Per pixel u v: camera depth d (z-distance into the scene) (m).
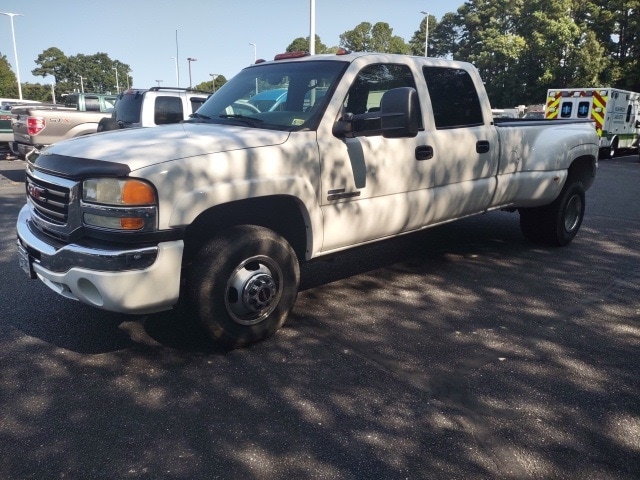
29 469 2.57
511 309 4.53
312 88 4.14
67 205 3.31
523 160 5.65
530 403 3.13
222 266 3.50
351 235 4.16
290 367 3.53
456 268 5.63
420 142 4.51
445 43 70.50
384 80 4.39
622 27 39.00
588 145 6.32
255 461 2.63
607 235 7.14
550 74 39.06
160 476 2.53
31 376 3.40
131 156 3.22
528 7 41.38
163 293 3.28
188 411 3.04
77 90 121.56
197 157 3.31
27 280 5.17
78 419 2.96
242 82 4.72
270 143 3.64
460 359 3.66
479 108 5.19
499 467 2.60
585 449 2.73
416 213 4.59
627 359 3.67
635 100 22.19
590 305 4.63
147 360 3.62
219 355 3.69
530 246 6.52
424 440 2.79
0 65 91.25
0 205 8.77
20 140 12.11
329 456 2.67
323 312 4.45
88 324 4.17
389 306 4.59
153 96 10.16
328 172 3.89
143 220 3.15
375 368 3.53
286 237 4.12
